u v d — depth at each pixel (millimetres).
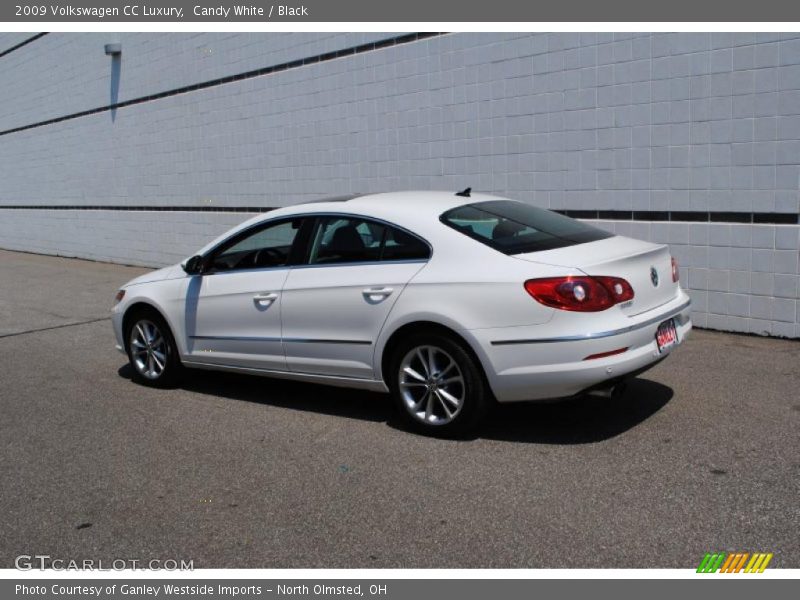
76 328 9898
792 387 6035
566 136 8742
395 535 4023
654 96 8023
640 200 8258
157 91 15227
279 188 12648
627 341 4727
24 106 20438
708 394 5941
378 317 5328
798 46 7094
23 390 7039
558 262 4777
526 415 5652
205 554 3957
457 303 4961
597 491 4363
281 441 5434
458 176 9852
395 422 5691
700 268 7938
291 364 5902
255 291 6043
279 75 12297
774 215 7434
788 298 7418
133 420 6055
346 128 11258
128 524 4297
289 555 3900
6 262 18719
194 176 14547
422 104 10141
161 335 6809
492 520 4109
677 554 3709
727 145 7613
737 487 4332
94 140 17516
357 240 5582
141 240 16406
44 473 5047
